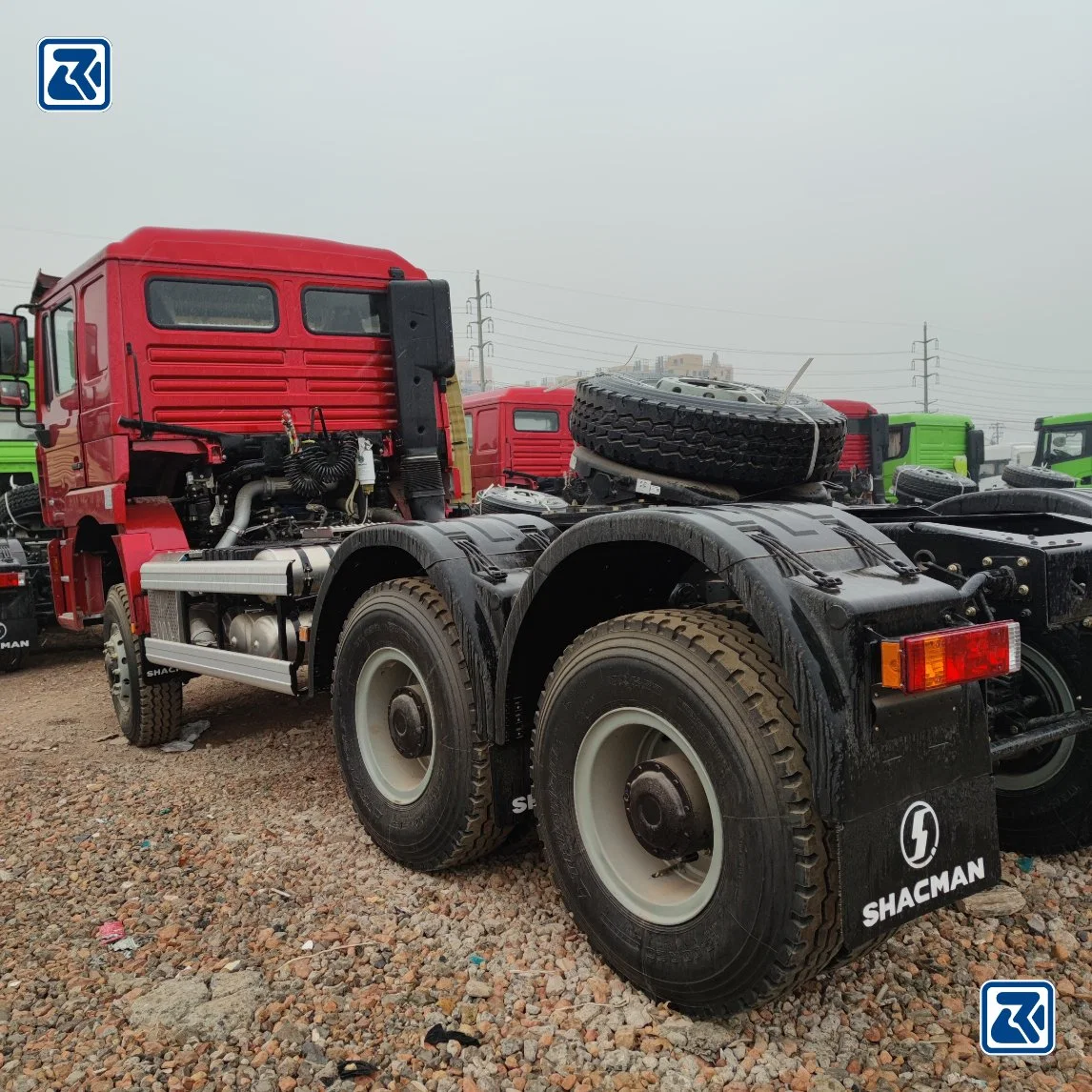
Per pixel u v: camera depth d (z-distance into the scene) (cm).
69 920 292
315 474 530
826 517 239
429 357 579
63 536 634
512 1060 214
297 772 446
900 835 200
